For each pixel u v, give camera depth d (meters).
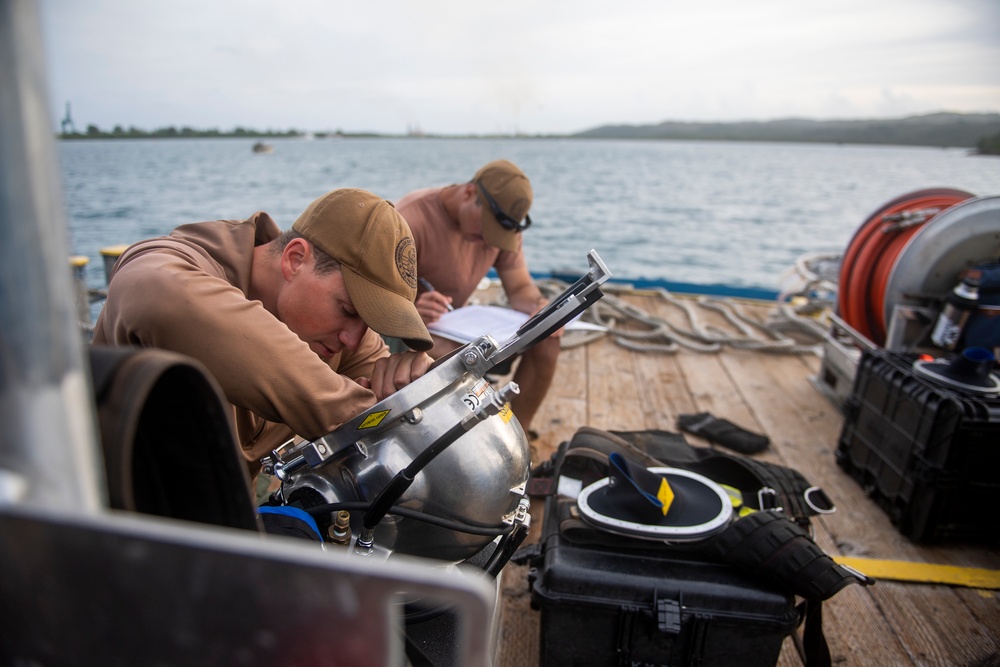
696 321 4.89
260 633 0.50
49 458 0.50
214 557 0.48
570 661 1.72
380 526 1.22
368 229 1.41
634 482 1.74
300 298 1.45
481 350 1.30
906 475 2.60
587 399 3.69
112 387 0.65
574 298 1.25
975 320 2.99
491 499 1.25
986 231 3.20
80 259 3.41
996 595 2.27
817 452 3.23
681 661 1.65
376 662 0.49
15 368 0.48
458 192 2.93
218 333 1.22
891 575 2.34
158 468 0.81
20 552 0.51
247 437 1.67
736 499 1.97
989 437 2.40
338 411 1.30
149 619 0.52
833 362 3.84
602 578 1.66
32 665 0.56
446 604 1.23
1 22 0.45
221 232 1.59
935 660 1.99
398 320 1.41
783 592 1.62
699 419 3.39
